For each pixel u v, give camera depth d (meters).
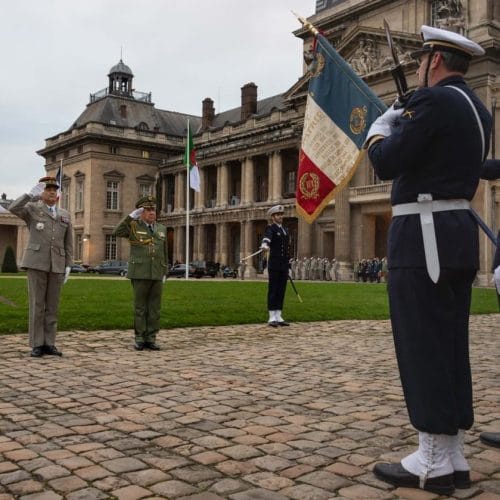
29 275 9.16
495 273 5.13
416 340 3.81
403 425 5.38
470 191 3.89
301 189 7.08
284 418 5.60
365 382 7.31
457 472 3.89
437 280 3.76
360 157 6.59
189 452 4.59
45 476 4.07
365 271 46.53
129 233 9.86
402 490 3.85
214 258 73.62
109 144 78.31
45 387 6.91
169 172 79.31
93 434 5.05
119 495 3.75
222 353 9.60
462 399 3.93
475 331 13.02
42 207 9.28
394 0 49.28
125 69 86.88
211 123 84.19
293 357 9.23
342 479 4.04
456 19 41.84
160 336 11.63
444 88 3.79
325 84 6.90
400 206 3.95
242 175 67.25
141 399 6.32
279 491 3.82
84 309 14.38
